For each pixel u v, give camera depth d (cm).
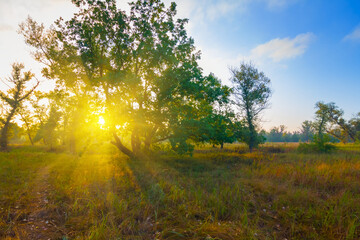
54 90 1535
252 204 569
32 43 1465
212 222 456
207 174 969
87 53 1449
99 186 728
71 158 1691
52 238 370
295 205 559
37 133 4112
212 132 1502
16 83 3198
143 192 656
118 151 2245
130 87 1380
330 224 444
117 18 1448
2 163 1253
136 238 375
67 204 534
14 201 549
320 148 2194
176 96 1627
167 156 1811
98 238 360
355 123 5478
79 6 1395
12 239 356
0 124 3572
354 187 700
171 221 457
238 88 2709
